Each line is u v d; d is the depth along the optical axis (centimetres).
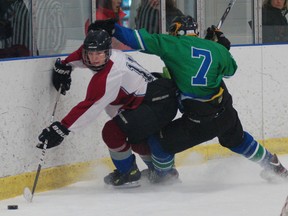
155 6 1282
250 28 1367
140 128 984
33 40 1125
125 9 1251
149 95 986
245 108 1280
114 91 963
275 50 1312
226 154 1264
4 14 1084
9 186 977
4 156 972
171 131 996
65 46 1178
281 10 1388
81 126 957
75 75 1066
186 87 977
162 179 1034
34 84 1007
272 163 1046
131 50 1160
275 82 1313
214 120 988
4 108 970
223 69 995
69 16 1178
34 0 1120
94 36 938
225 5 1344
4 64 969
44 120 1027
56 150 1040
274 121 1316
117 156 1011
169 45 984
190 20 1021
